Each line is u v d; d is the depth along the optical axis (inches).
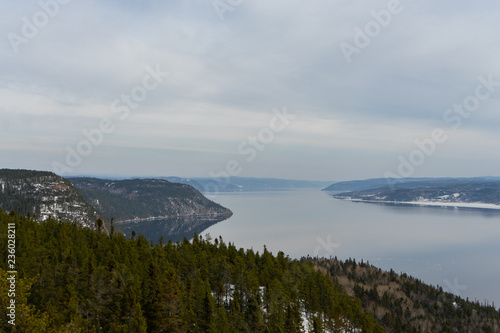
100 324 2453.2
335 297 4158.5
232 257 4815.5
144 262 3769.7
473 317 7234.3
